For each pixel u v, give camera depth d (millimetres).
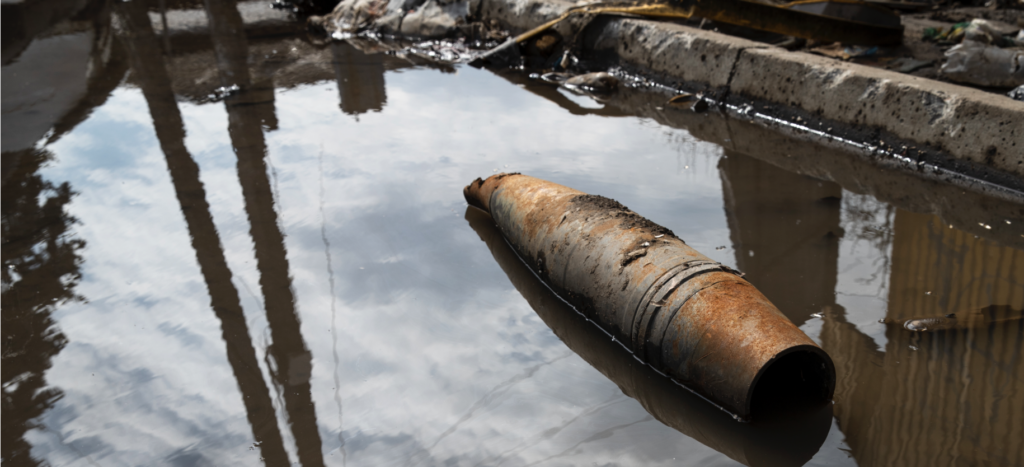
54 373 2840
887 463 2162
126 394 2697
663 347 2633
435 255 3592
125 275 3533
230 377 2752
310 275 3430
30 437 2506
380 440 2367
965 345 2727
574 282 3062
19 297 3387
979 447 2205
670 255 2822
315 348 2877
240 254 3658
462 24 8742
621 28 7016
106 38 9047
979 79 5379
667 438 2336
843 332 2824
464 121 5637
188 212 4156
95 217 4188
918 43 6449
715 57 6102
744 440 2318
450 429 2402
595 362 2768
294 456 2326
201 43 8773
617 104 6148
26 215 4262
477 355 2809
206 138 5371
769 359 2287
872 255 3432
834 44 6629
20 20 9359
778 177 4457
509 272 3432
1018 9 7738
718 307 2527
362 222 3947
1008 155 4172
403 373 2705
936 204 4035
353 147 5066
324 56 8070
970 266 3316
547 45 7379
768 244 3543
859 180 4410
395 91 6527
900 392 2479
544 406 2506
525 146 5023
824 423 2365
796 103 5496
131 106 6270
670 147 5023
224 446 2404
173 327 3090
